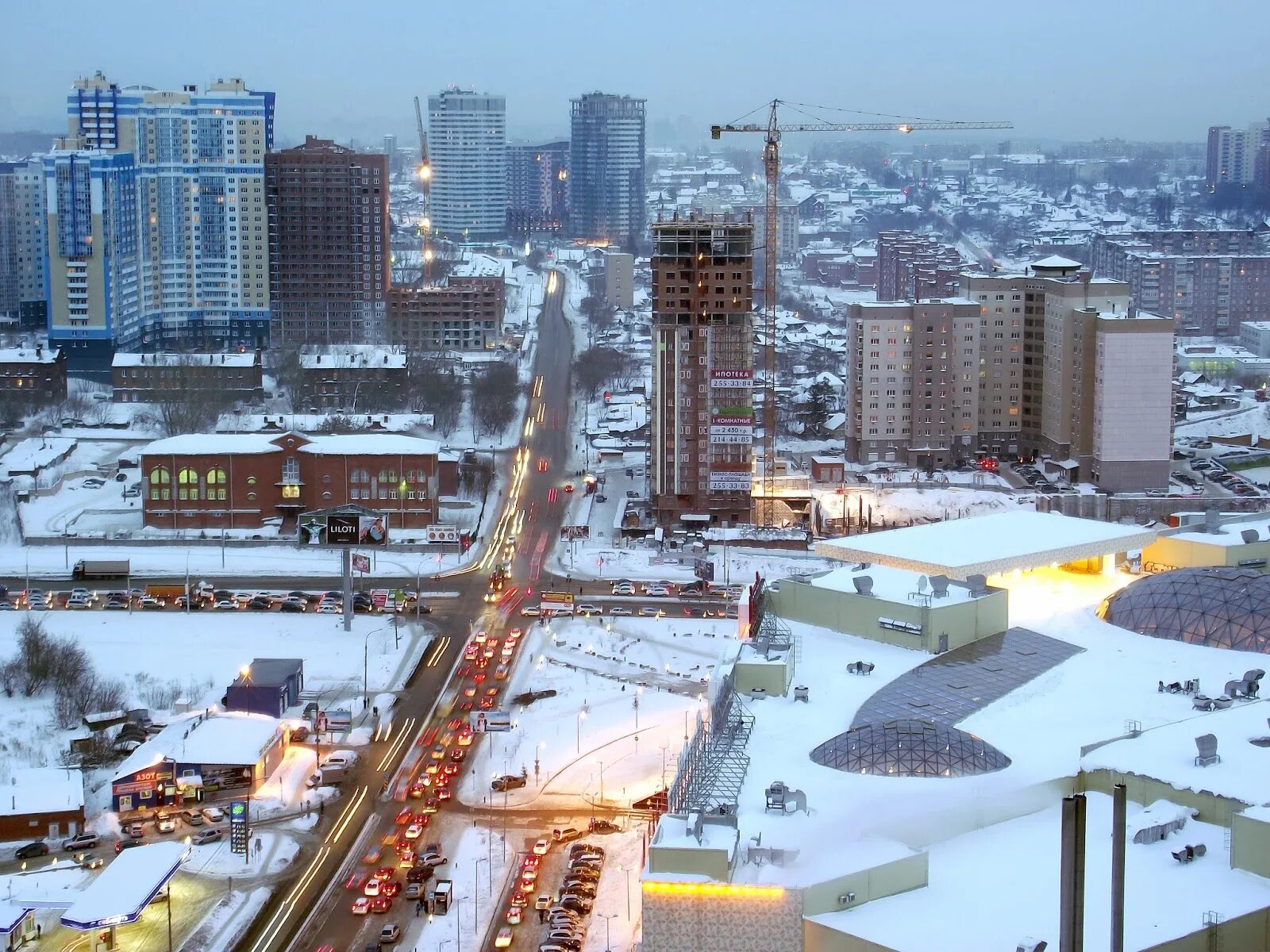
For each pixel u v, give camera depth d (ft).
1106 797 639.76
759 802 620.90
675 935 554.87
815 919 548.72
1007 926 542.98
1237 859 579.89
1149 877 575.38
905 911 556.10
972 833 620.49
